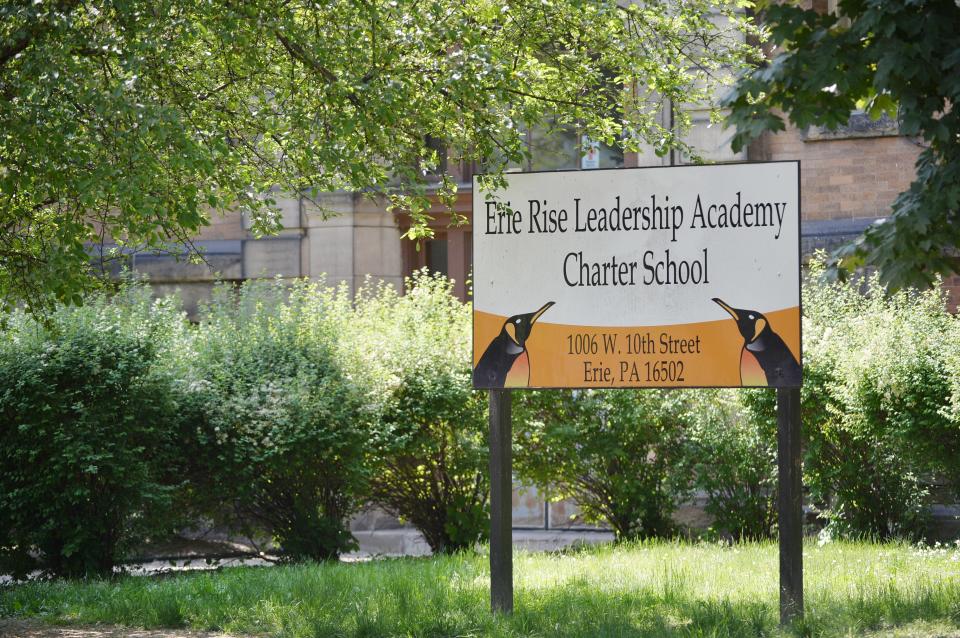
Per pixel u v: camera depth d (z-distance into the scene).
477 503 17.36
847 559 13.05
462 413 16.81
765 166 9.27
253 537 17.28
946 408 14.09
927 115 7.45
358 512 17.78
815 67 7.61
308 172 11.56
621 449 17.27
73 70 9.05
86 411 14.60
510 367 9.69
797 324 9.16
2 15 9.16
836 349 15.94
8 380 14.59
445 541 17.39
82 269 10.77
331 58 10.30
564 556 14.49
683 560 13.19
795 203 9.22
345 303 17.83
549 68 12.43
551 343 9.62
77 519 14.70
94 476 14.72
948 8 7.42
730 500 16.94
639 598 10.31
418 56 10.80
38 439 14.60
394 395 16.72
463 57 10.39
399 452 16.58
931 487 16.19
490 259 9.77
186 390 15.71
